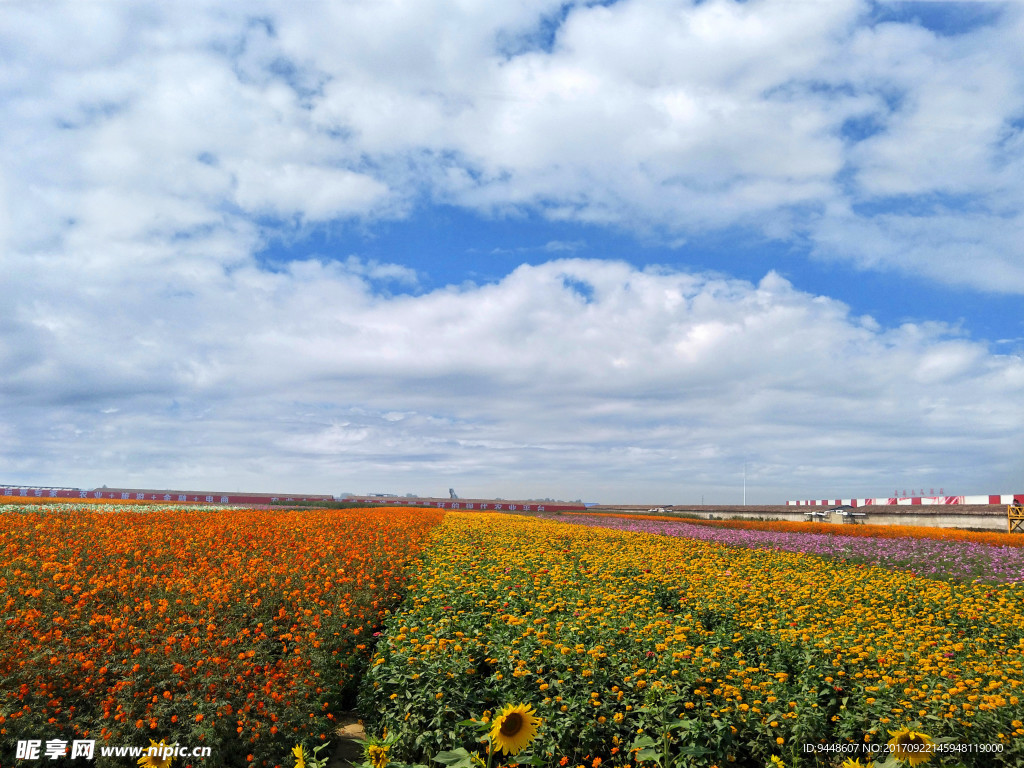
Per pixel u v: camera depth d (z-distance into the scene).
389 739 4.51
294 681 6.41
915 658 6.96
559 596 9.77
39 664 6.08
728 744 5.38
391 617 9.26
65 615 7.50
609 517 42.22
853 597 11.30
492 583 10.70
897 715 5.57
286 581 9.66
